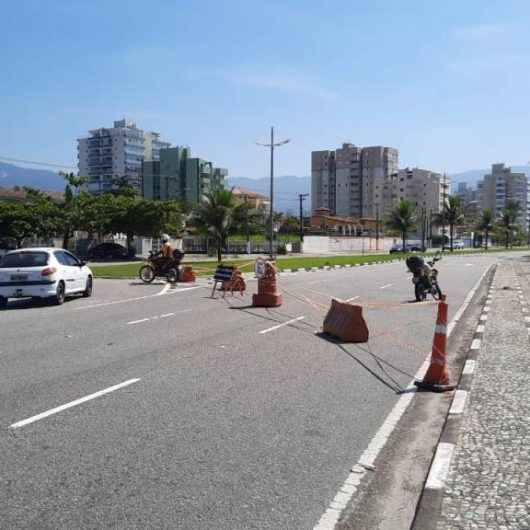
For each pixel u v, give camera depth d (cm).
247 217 4462
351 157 16800
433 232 14412
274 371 865
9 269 1677
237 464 513
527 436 586
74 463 509
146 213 5212
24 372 842
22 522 407
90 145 15850
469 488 464
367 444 571
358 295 2055
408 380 831
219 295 2009
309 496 455
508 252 9481
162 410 664
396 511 436
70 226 5103
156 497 446
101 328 1258
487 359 956
